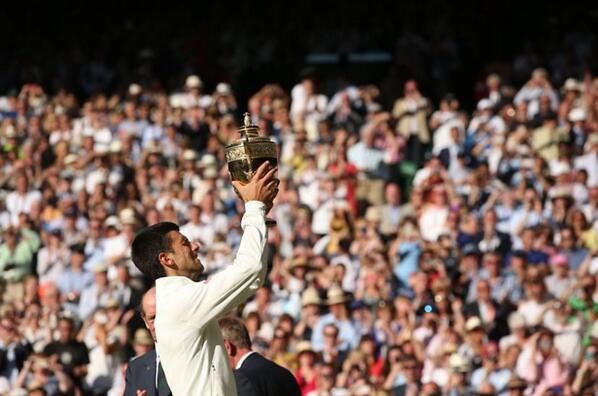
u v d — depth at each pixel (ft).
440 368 126.31
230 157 50.01
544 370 126.00
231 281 48.73
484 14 216.13
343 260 146.61
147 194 169.58
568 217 153.69
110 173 173.37
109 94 213.05
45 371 131.44
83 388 133.49
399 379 124.77
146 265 52.24
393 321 133.80
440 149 173.99
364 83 214.07
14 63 217.56
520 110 175.94
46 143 183.32
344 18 216.95
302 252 146.61
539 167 162.50
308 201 164.45
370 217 157.58
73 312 144.97
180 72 211.82
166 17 224.12
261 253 48.88
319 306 136.26
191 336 49.37
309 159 170.09
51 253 156.56
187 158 171.42
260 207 49.60
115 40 218.59
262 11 220.84
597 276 138.92
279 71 214.07
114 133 186.39
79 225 163.02
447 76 205.98
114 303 138.21
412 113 181.88
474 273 140.97
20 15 225.35
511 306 136.46
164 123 185.68
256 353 63.16
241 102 212.64
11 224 163.02
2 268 156.66
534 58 200.95
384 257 143.64
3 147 183.62
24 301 150.92
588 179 165.37
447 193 157.17
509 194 157.17
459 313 132.77
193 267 52.39
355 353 127.44
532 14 215.72
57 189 172.45
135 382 57.31
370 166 173.37
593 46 202.80
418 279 136.46
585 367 126.31
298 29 217.77
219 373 49.78
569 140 172.35
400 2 215.31
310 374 124.88
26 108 196.34
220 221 157.38
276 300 140.15
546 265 140.97
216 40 217.97
